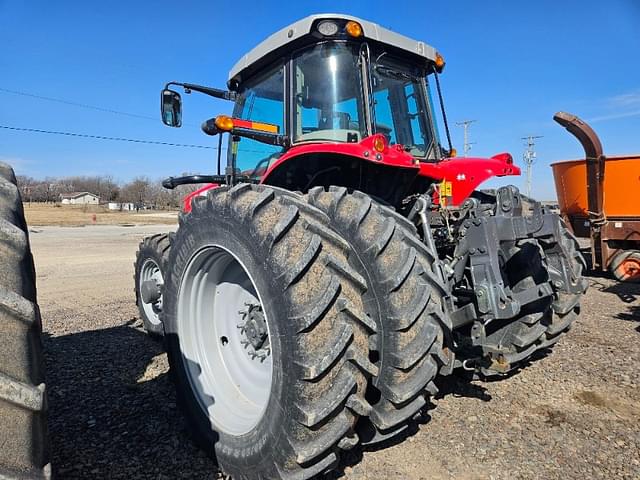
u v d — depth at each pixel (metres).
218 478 2.38
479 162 3.39
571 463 2.44
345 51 3.19
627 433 2.73
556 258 3.19
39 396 1.21
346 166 3.22
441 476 2.34
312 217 2.28
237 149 4.20
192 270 2.84
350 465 2.43
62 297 6.90
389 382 2.25
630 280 7.26
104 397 3.30
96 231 24.22
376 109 3.40
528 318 3.26
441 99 3.97
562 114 6.50
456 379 3.51
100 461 2.50
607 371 3.63
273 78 3.62
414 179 3.12
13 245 1.32
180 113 4.17
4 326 1.20
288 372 2.03
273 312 2.12
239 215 2.36
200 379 2.80
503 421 2.88
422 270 2.35
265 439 2.15
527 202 3.22
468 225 2.59
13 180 1.72
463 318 2.48
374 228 2.39
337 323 2.05
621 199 7.40
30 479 1.18
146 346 4.47
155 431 2.83
